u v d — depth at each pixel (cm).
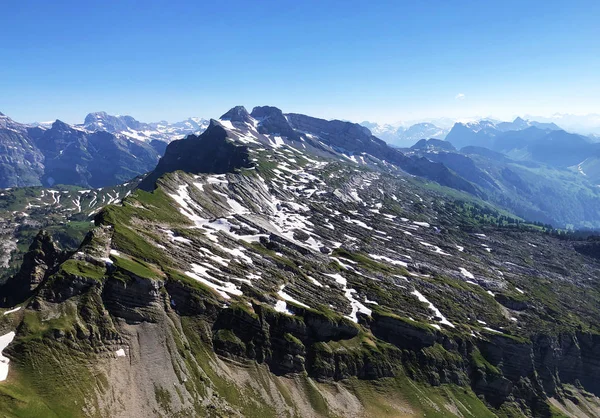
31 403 8675
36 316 10419
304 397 12731
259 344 13225
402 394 14512
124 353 11012
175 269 14262
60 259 15138
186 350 11956
